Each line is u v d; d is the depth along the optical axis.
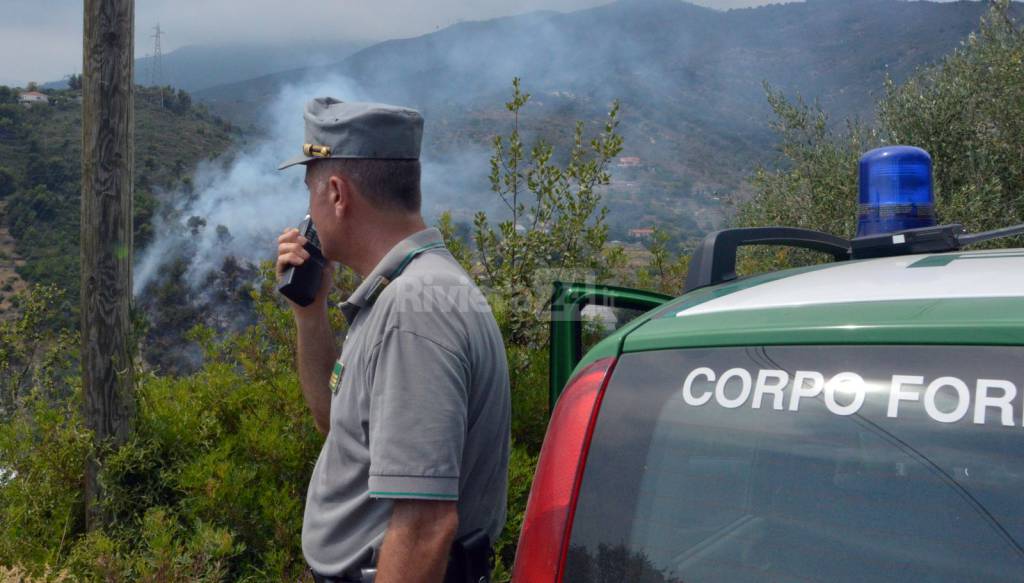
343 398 1.96
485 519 2.03
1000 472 1.18
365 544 1.90
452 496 1.78
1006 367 1.23
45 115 137.12
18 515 4.12
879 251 2.35
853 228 6.89
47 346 5.50
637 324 1.66
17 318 5.52
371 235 2.10
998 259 1.72
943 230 2.25
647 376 1.53
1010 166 6.18
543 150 5.41
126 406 4.32
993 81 6.33
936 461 1.23
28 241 93.38
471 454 1.95
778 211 7.52
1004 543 1.15
